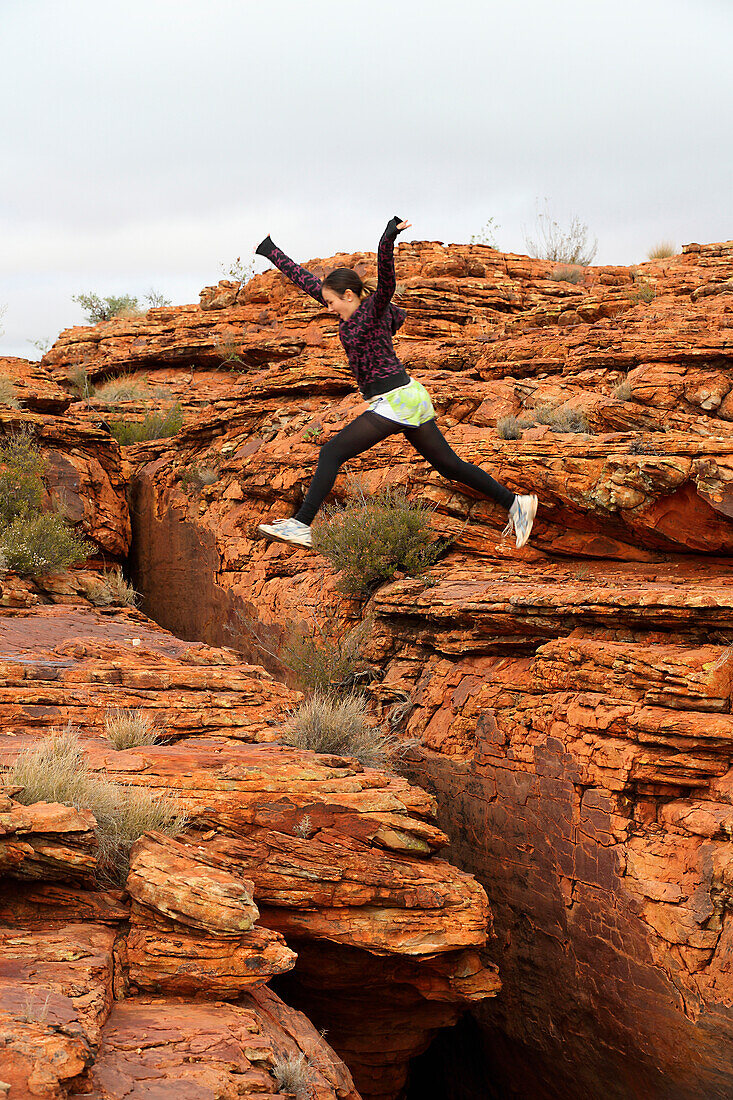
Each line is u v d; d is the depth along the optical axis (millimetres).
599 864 9164
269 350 23016
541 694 10836
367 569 14695
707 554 12438
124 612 16328
